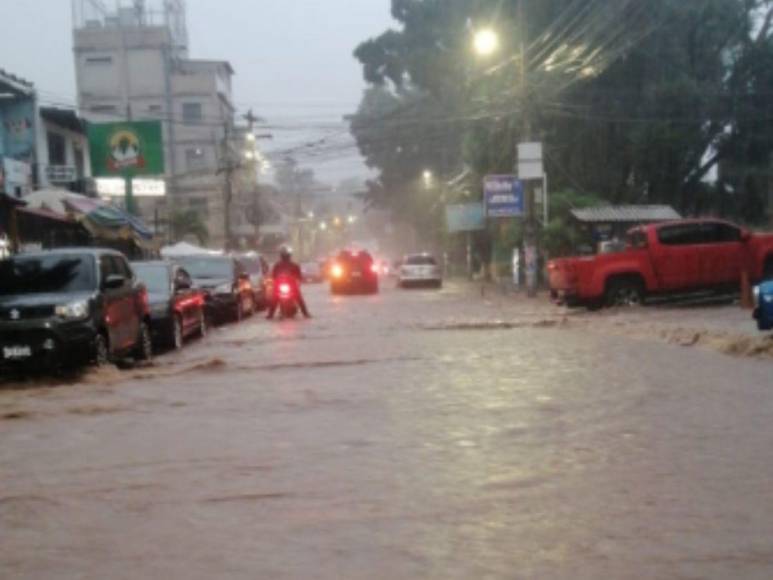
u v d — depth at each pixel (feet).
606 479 21.16
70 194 84.38
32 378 41.91
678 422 27.45
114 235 86.02
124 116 206.08
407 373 39.83
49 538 17.76
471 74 137.08
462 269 193.47
